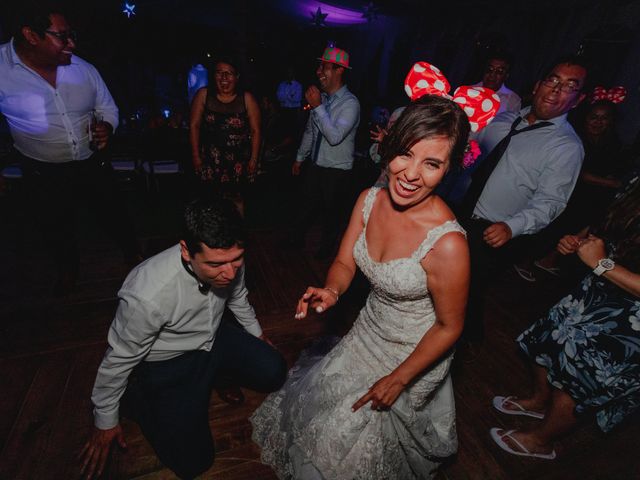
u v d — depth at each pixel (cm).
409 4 817
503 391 225
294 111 761
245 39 866
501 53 289
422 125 94
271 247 368
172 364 157
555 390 174
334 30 1195
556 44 543
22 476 159
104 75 861
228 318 259
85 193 267
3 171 410
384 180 141
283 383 183
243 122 277
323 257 350
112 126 268
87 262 313
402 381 123
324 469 137
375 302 138
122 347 129
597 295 152
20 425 180
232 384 198
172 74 964
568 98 196
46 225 256
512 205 218
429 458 157
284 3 880
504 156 217
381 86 1036
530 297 328
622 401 150
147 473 164
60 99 233
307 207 344
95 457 152
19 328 237
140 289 127
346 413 134
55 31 208
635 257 134
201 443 159
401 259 118
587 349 153
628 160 334
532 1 578
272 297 291
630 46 443
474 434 196
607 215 147
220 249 114
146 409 156
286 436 160
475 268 228
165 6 834
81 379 206
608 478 181
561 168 200
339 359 154
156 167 469
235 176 293
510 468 181
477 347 246
